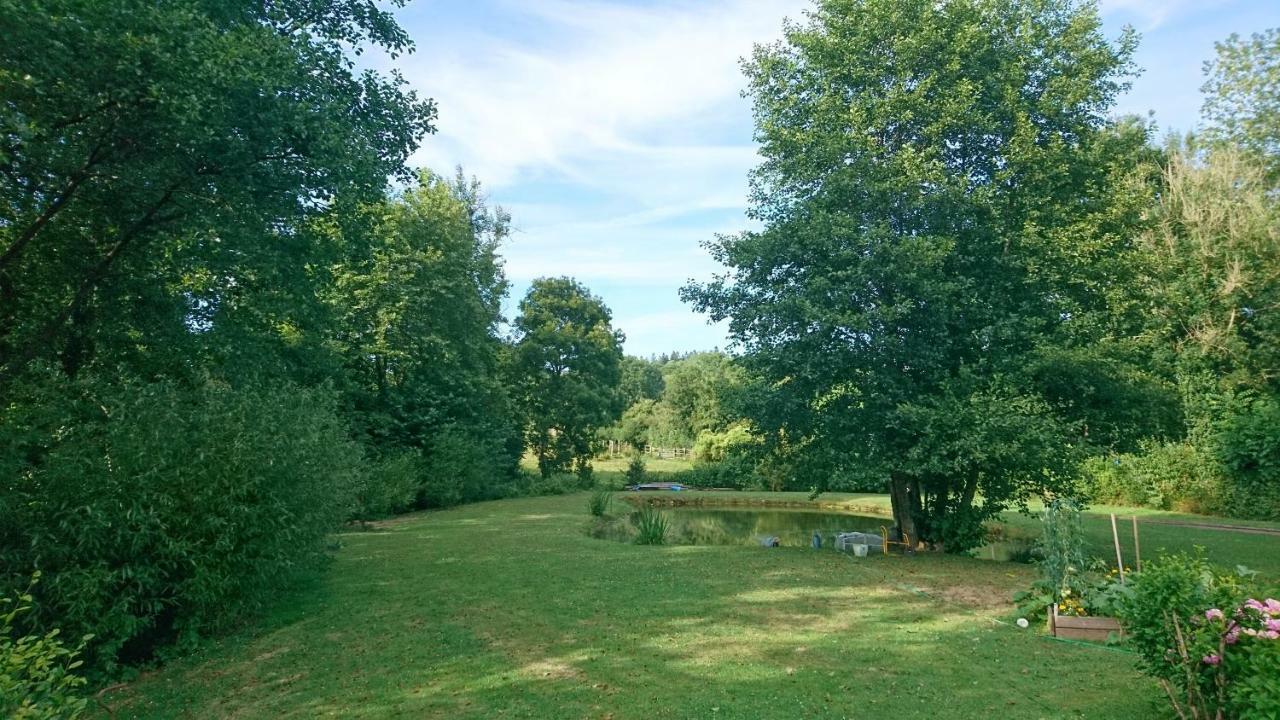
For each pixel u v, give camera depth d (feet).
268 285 37.76
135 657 23.93
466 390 89.71
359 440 73.00
